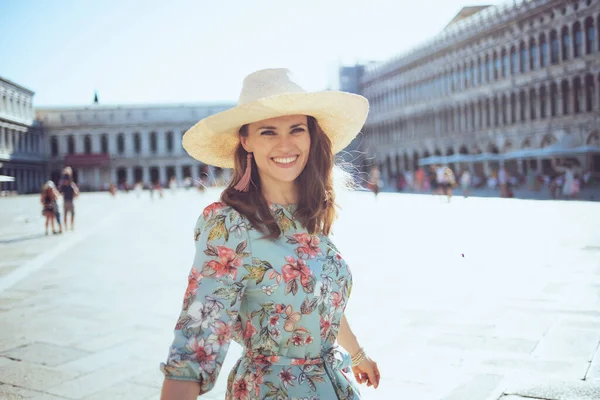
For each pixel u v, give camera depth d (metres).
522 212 21.55
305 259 2.02
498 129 61.41
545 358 4.90
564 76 53.03
